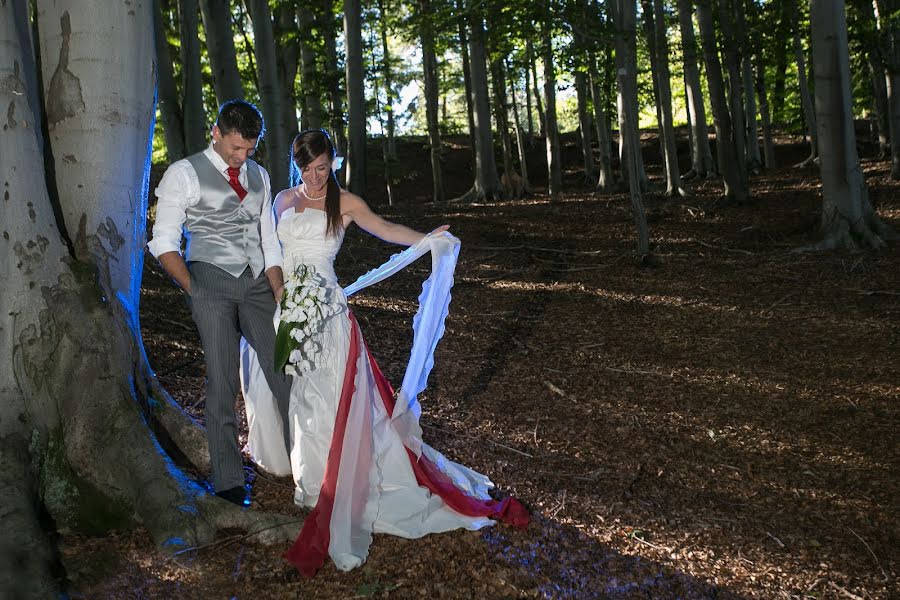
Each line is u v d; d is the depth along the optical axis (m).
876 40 14.86
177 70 14.12
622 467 4.49
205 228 3.68
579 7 9.65
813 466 4.62
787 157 24.36
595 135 31.16
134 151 3.98
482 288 9.25
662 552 3.54
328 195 3.89
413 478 3.70
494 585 3.15
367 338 7.04
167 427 4.01
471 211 15.26
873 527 3.89
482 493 3.88
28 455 3.40
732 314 7.97
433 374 6.11
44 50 3.83
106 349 3.64
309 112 16.72
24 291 3.50
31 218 3.53
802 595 3.27
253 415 3.99
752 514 4.00
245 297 3.75
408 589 3.09
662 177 22.02
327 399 3.62
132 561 3.15
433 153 20.27
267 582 3.09
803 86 19.95
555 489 4.12
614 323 7.77
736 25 14.46
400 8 19.69
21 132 3.51
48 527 3.34
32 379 3.48
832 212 10.44
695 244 11.23
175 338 6.34
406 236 4.06
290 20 16.28
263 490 3.87
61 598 2.82
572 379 6.08
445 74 25.61
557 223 13.31
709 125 32.06
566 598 3.10
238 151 3.60
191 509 3.36
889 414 5.38
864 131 26.53
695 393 5.83
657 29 15.61
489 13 9.95
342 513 3.39
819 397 5.75
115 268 3.89
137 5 3.94
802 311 7.95
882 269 9.20
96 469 3.46
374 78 19.81
